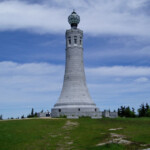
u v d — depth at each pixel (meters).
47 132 51.94
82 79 99.75
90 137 45.62
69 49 101.69
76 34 101.88
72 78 98.62
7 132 49.66
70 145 40.28
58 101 97.50
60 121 69.44
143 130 52.50
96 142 40.66
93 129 55.25
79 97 95.31
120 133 48.19
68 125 62.22
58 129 55.94
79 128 57.03
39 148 38.78
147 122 68.94
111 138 42.41
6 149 38.41
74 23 106.75
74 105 93.00
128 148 35.38
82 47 103.81
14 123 61.81
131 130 52.59
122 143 38.38
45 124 62.62
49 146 39.94
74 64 99.88
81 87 97.75
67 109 91.56
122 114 122.62
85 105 93.81
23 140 44.25
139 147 35.81
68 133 50.97
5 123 61.34
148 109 115.75
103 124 64.06
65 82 100.06
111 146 35.91
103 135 46.31
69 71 99.88
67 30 103.19
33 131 52.22
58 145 40.56
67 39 102.94
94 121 70.69
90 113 89.19
